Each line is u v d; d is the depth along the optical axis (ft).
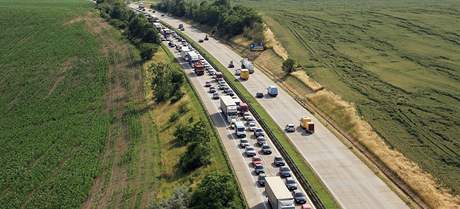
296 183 286.05
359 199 270.05
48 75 587.68
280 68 526.16
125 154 374.22
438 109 394.73
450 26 646.33
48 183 352.49
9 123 472.44
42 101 518.37
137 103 479.00
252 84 484.74
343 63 527.81
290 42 621.31
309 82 470.80
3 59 643.45
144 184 320.91
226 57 601.62
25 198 340.18
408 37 611.47
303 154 325.62
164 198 287.48
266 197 271.69
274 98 441.27
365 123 371.76
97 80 562.25
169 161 342.64
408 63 515.91
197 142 332.60
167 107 446.60
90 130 433.89
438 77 469.98
